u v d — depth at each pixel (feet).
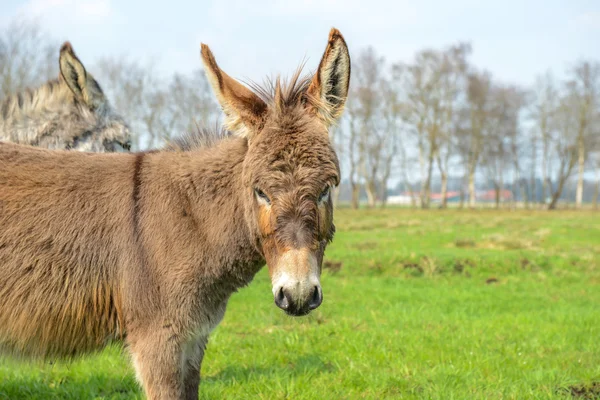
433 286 35.45
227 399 15.29
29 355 11.77
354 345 20.35
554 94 207.72
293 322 24.21
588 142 197.77
